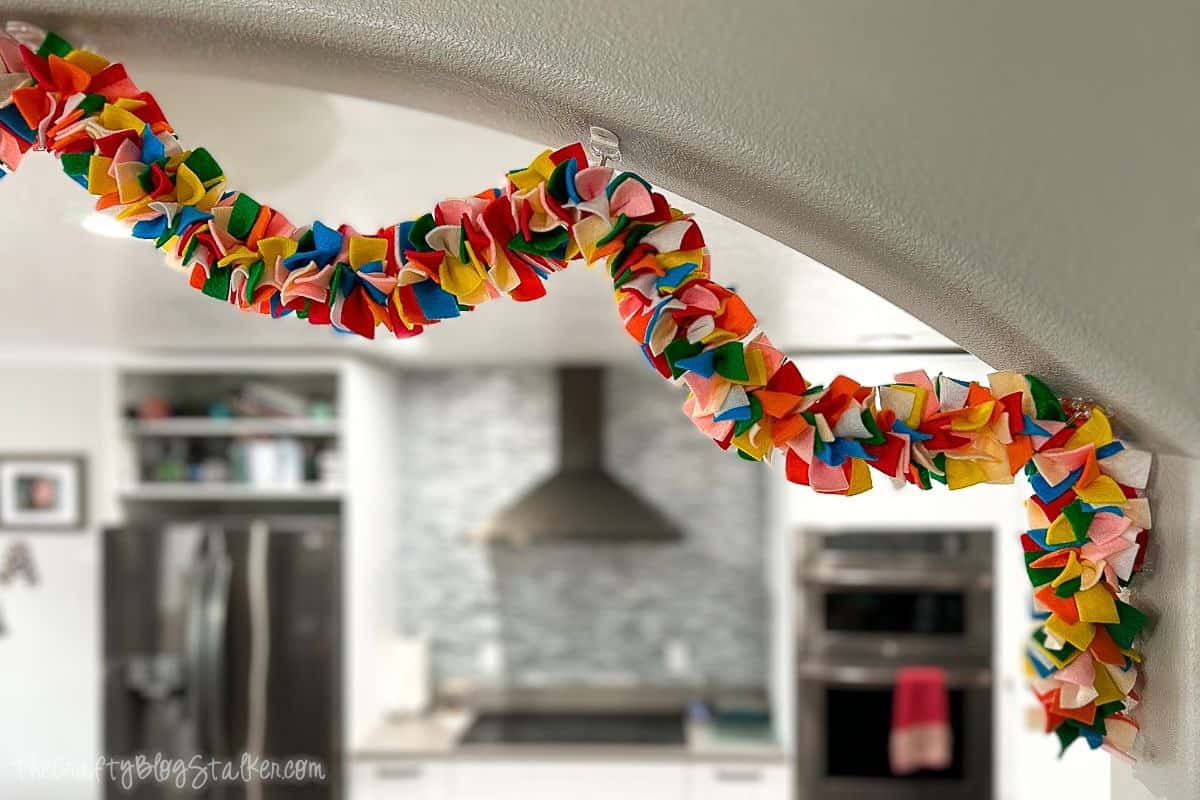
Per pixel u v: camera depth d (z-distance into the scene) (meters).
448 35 0.80
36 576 4.16
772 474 4.43
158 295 2.58
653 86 0.78
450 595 4.80
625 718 4.54
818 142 0.77
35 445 4.11
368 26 0.81
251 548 3.84
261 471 4.10
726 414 0.78
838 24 0.77
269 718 3.82
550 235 0.80
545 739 4.18
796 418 0.79
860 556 3.93
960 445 0.81
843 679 3.89
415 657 4.53
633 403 4.75
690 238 0.79
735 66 0.77
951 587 3.87
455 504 4.80
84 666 4.17
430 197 1.62
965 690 3.84
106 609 3.82
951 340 0.87
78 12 0.84
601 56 0.78
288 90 1.13
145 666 3.80
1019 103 0.76
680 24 0.78
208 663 3.75
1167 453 0.81
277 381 4.48
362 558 4.17
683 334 0.79
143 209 0.84
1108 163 0.75
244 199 0.85
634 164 0.87
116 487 4.07
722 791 3.97
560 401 4.61
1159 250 0.75
